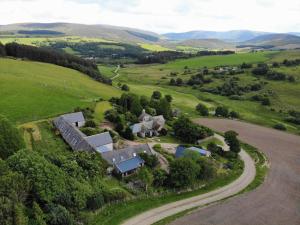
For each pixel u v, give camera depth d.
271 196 85.81
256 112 182.38
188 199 79.44
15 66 172.62
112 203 71.88
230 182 91.56
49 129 103.19
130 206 72.62
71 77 179.88
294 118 167.38
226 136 114.06
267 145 129.12
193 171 83.19
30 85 137.75
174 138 121.00
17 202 55.22
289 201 83.94
